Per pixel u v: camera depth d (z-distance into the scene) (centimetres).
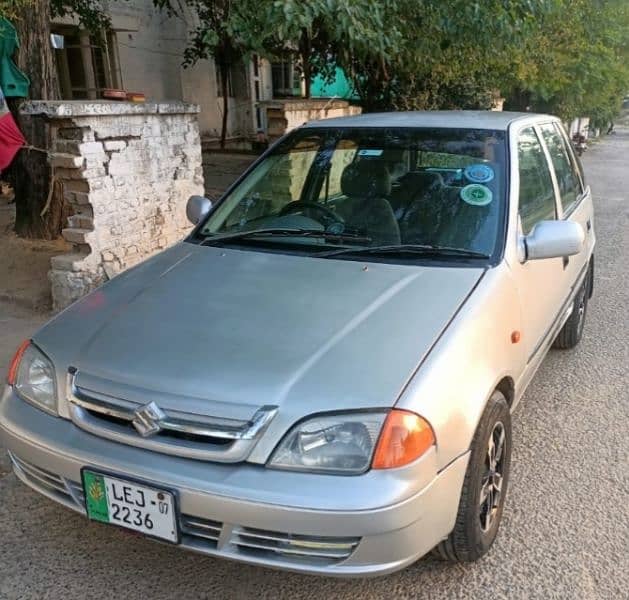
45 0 599
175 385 220
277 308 255
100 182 497
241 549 212
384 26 663
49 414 243
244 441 207
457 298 259
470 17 705
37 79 606
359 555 205
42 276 576
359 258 297
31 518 293
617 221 1026
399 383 215
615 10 1508
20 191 648
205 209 378
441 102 1184
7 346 467
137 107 517
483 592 251
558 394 416
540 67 1292
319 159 357
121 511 222
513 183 315
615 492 315
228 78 1499
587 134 3259
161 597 249
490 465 261
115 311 269
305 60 884
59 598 248
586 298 506
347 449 206
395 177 334
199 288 278
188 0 1138
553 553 272
